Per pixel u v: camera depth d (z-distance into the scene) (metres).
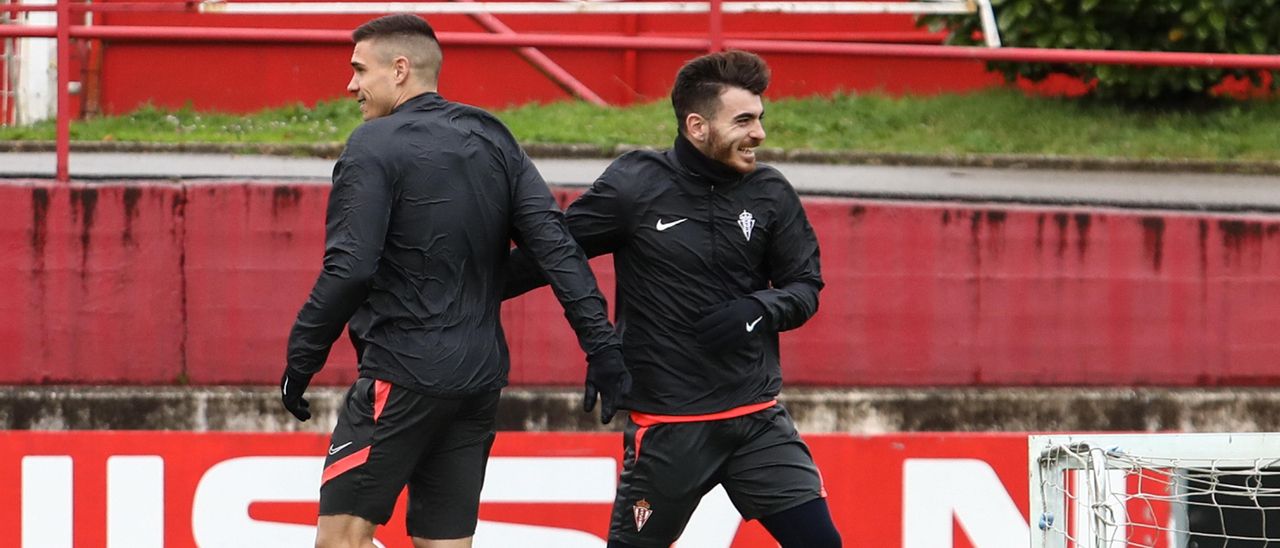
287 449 20.69
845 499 20.78
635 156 15.66
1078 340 25.19
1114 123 32.41
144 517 20.52
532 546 20.77
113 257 24.38
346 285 13.84
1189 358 25.28
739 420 15.67
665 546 16.27
